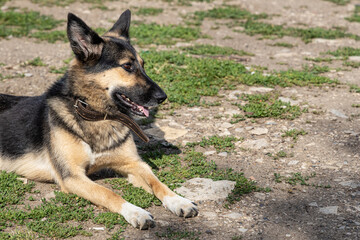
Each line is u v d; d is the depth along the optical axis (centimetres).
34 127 691
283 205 599
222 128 878
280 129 862
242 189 639
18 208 588
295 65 1312
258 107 955
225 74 1166
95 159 657
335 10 2152
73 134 637
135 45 1481
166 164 737
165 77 1134
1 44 1481
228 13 2006
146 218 547
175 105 988
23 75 1170
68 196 621
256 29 1775
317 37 1684
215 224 556
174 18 1922
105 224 551
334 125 872
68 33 612
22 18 1766
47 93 686
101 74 636
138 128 672
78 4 2064
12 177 675
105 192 596
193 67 1202
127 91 652
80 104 639
